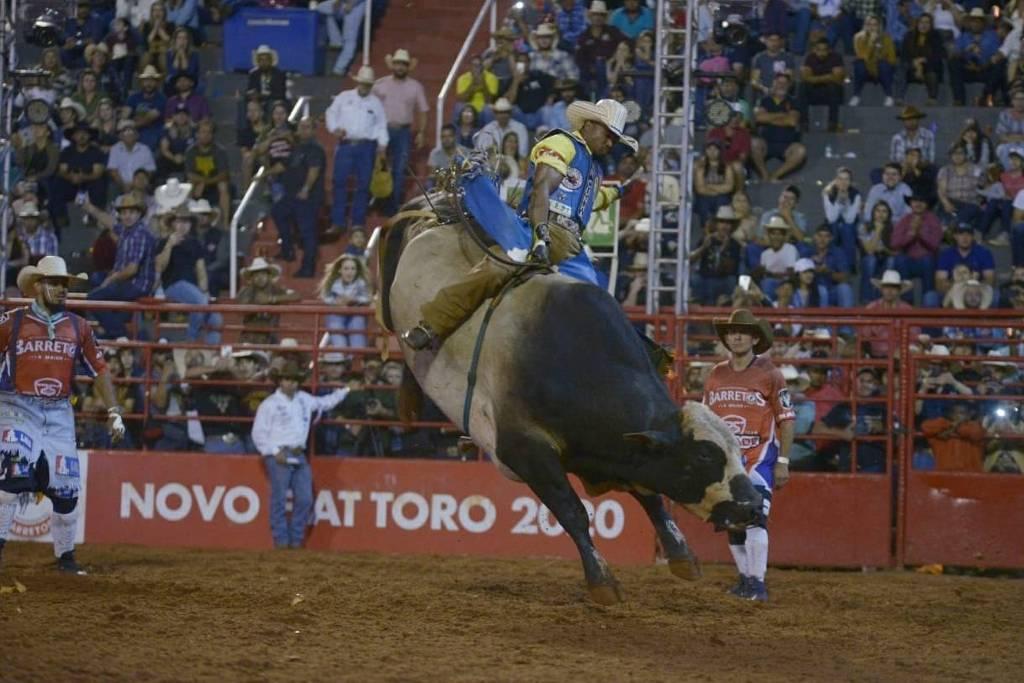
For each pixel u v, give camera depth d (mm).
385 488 33375
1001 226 43656
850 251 42188
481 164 21672
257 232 45938
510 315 19938
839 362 31844
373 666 17594
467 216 21406
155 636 19109
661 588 26625
